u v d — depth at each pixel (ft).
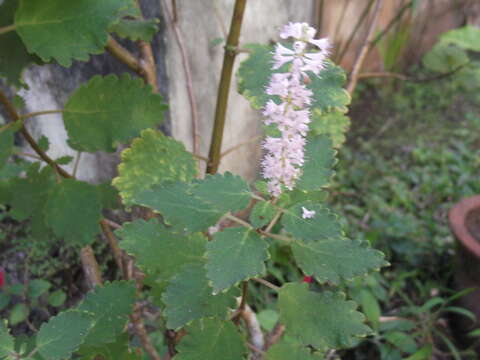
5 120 2.31
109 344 1.10
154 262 1.04
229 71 1.29
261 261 0.80
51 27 1.01
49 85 2.10
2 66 1.17
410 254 2.68
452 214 2.41
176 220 0.88
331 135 1.33
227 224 1.53
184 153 1.18
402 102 4.07
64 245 2.28
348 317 0.94
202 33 1.90
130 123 1.15
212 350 0.98
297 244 0.89
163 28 1.75
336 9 3.38
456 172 3.39
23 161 1.76
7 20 1.11
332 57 2.94
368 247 0.88
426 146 3.64
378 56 4.09
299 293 0.96
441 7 4.29
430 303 2.21
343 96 1.10
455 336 2.44
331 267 0.87
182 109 1.95
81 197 1.22
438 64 2.37
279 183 0.86
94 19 1.01
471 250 2.18
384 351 2.12
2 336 0.84
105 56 1.89
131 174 1.15
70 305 2.18
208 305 0.91
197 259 1.05
